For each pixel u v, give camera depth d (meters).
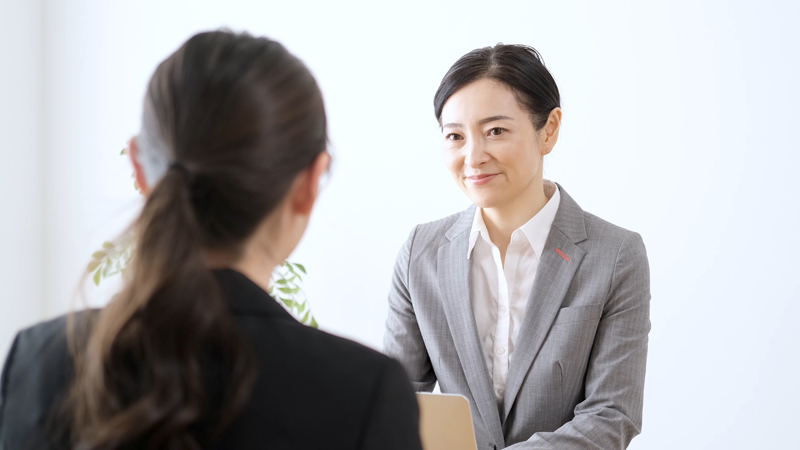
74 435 0.61
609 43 2.60
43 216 3.29
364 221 2.92
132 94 3.18
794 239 2.40
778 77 2.41
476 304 1.64
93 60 3.22
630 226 2.60
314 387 0.61
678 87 2.53
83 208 3.25
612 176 2.62
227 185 0.61
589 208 2.65
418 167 2.85
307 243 2.99
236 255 0.65
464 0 2.77
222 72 0.61
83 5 3.22
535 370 1.53
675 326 2.55
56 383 0.64
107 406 0.58
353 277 2.94
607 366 1.50
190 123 0.61
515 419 1.56
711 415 2.52
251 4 3.02
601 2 2.61
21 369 0.67
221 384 0.59
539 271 1.56
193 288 0.58
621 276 1.51
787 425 2.43
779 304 2.43
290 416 0.60
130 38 3.17
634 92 2.58
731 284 2.48
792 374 2.42
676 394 2.56
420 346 1.73
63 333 0.67
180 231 0.59
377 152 2.90
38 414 0.63
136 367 0.59
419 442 0.64
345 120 2.93
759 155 2.44
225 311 0.60
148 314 0.58
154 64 3.14
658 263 2.57
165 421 0.55
